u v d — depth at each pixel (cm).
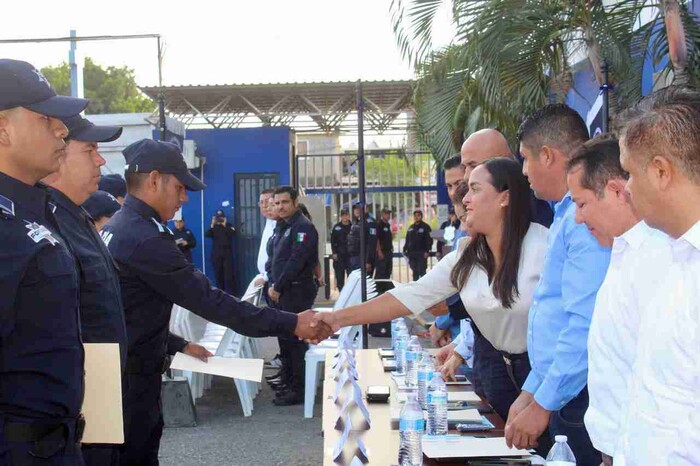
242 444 593
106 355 251
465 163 429
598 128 454
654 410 164
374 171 1794
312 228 759
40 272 218
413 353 385
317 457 556
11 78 221
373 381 405
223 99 1784
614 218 232
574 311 264
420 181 1784
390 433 301
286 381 735
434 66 719
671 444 160
